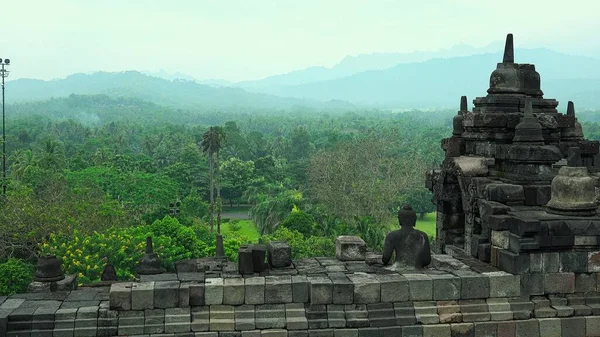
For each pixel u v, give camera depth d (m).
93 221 39.16
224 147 107.88
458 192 16.08
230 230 65.00
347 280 11.79
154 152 109.94
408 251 12.75
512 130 15.12
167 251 35.03
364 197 59.84
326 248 39.56
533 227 11.70
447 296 11.77
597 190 14.66
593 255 11.98
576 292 12.02
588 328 11.82
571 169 12.43
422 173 72.00
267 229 57.94
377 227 49.09
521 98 15.69
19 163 72.25
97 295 12.25
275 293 11.62
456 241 16.12
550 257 11.95
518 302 11.86
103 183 65.56
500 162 14.89
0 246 35.69
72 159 84.44
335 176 63.28
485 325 11.66
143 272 13.30
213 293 11.48
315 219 56.09
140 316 11.29
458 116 16.72
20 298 12.02
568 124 16.48
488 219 12.93
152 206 62.19
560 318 11.78
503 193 13.32
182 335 11.20
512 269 11.91
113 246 32.22
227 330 11.35
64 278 13.15
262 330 11.38
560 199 12.48
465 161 15.20
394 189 63.09
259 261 12.72
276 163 96.75
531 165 13.77
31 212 36.97
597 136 110.31
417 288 11.72
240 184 85.50
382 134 108.56
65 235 36.09
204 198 84.88
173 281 11.91
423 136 129.75
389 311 11.58
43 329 11.02
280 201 62.38
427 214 79.75
